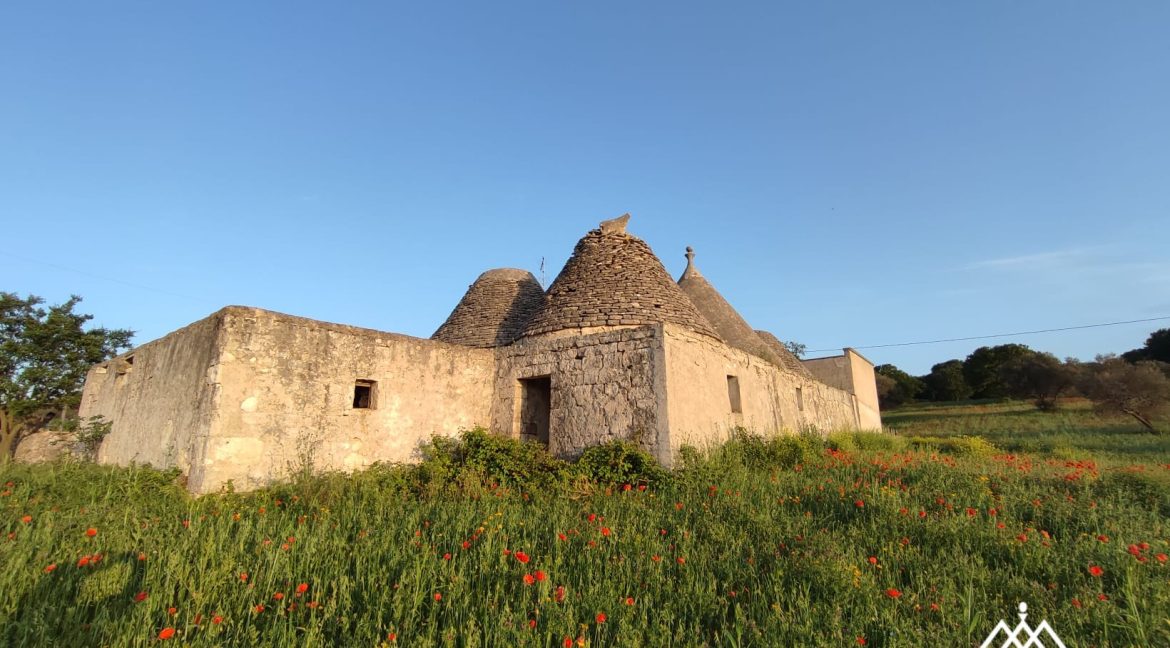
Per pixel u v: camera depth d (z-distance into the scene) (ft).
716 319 55.21
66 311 70.08
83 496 22.25
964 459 38.78
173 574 13.53
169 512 21.22
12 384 62.13
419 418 33.65
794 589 13.52
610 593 13.07
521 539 17.74
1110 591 14.10
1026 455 51.75
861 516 20.12
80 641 10.37
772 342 65.10
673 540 17.92
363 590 13.24
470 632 10.87
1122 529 18.38
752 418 41.47
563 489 26.18
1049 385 129.29
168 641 10.55
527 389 38.04
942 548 16.62
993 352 169.78
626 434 31.55
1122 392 100.94
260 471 26.55
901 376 187.62
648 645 11.39
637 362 32.27
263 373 27.45
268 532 17.87
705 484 25.77
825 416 60.59
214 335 27.25
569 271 43.09
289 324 28.84
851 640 11.30
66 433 46.21
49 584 12.78
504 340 45.14
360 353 31.58
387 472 29.25
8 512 18.88
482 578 14.06
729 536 17.75
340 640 11.50
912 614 12.68
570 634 11.27
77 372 66.74
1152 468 33.09
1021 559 15.85
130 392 36.40
